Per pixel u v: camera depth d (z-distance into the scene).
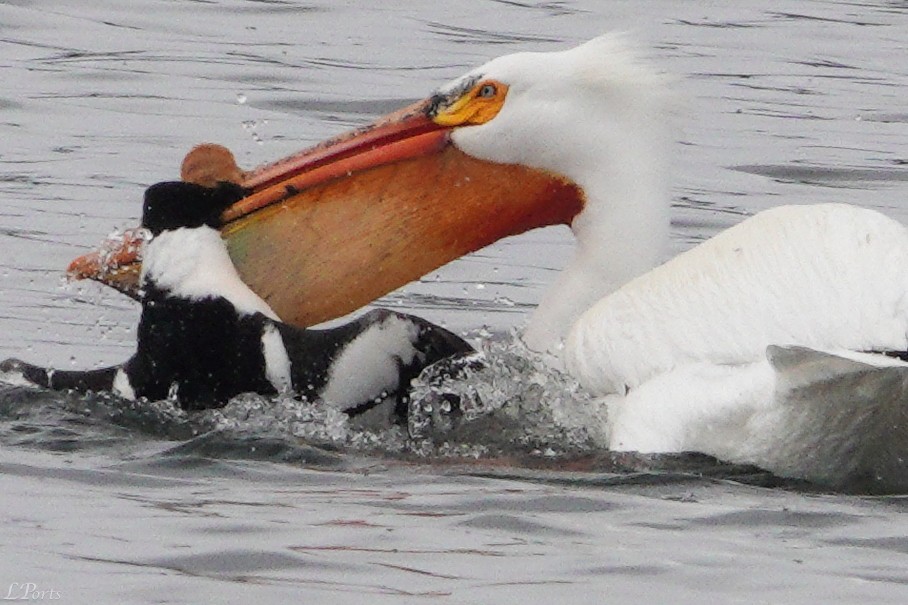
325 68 26.53
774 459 12.10
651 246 14.06
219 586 10.01
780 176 22.17
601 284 14.11
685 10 31.45
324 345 13.35
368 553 10.54
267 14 30.02
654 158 14.10
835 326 11.93
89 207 20.34
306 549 10.57
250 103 24.53
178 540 10.69
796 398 11.68
